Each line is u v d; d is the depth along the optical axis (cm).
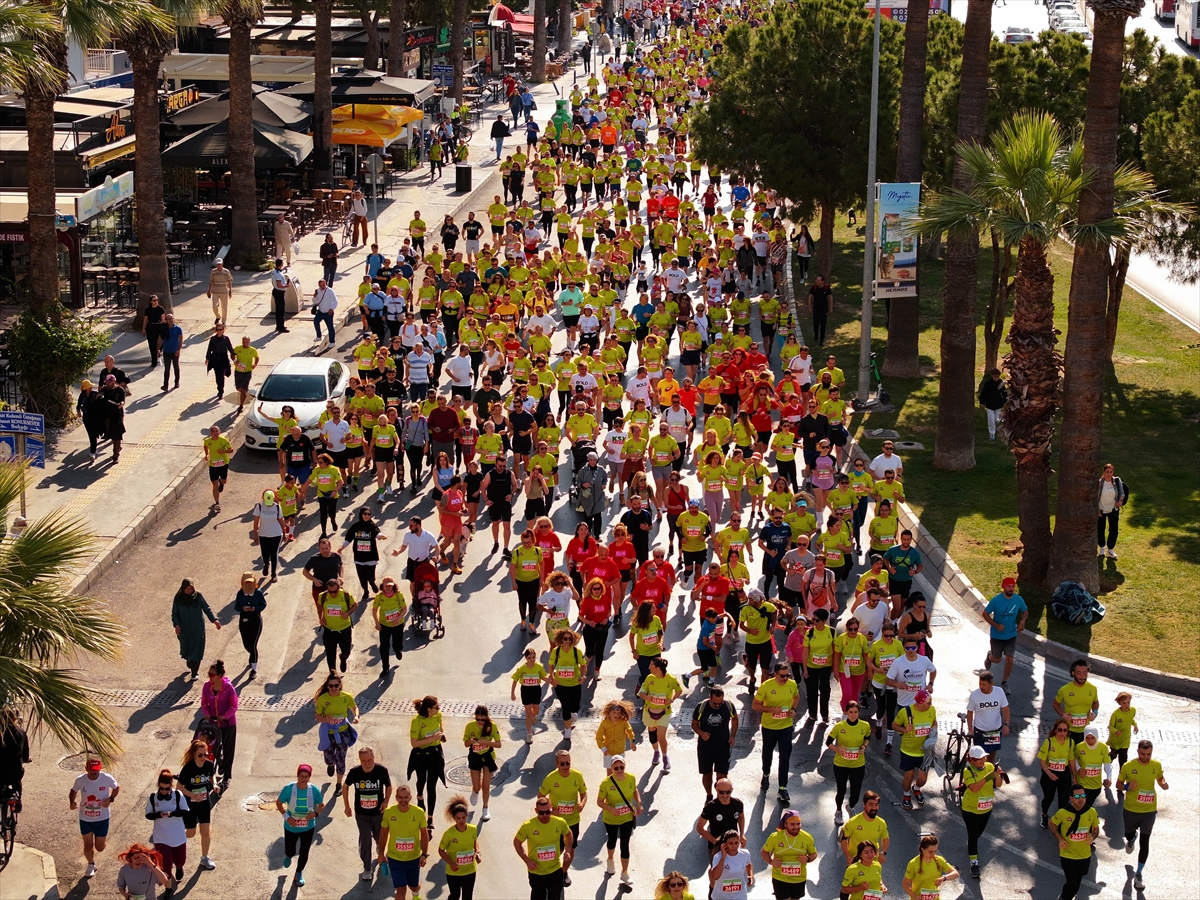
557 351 6569
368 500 4875
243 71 7481
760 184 7550
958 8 17850
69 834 2992
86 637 2741
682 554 4197
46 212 5203
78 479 4819
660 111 12288
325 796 3144
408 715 3488
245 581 3609
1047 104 6650
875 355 6606
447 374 6094
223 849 2930
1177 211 4231
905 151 5916
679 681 3666
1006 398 4447
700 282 7481
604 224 7988
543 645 3856
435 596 3916
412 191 9800
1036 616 4059
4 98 7769
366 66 11575
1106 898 2820
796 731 3453
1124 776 2864
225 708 3125
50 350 5162
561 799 2747
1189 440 5619
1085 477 4112
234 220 7631
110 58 9938
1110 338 6494
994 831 3047
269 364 6084
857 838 2550
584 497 4288
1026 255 4125
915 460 5334
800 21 7150
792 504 4188
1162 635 3925
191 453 5088
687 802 3139
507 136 11644
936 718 3259
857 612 3544
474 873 2625
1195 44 13312
